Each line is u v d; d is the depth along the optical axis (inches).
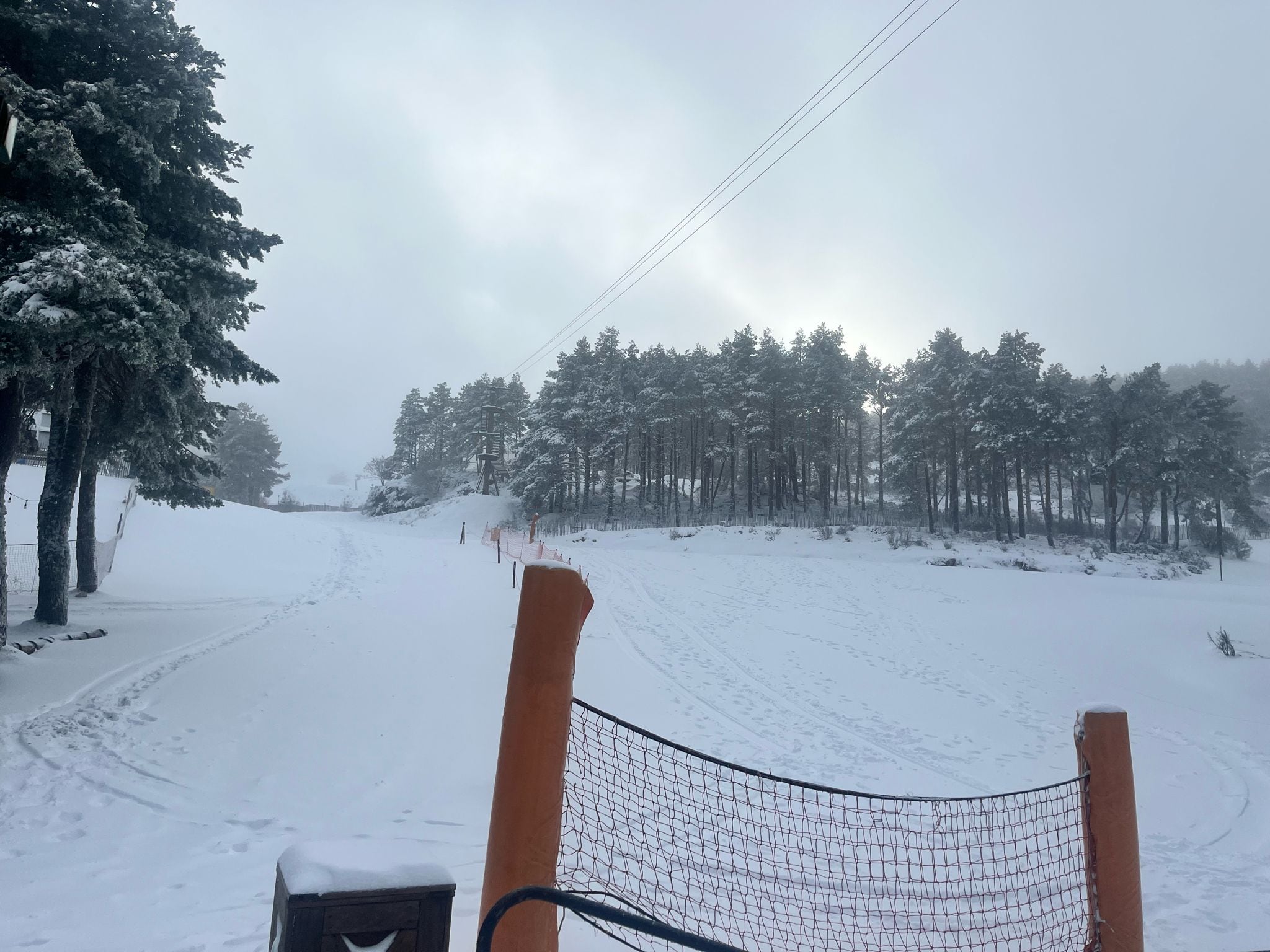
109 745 316.5
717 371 2497.5
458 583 894.4
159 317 402.9
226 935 172.4
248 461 3558.1
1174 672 618.5
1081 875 233.3
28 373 394.9
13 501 935.7
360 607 692.7
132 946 165.8
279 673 444.5
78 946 165.0
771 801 294.2
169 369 504.7
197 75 502.0
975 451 2015.3
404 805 283.7
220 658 464.8
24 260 369.1
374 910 90.6
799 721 447.8
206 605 659.4
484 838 253.1
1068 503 3043.8
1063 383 2615.7
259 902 192.9
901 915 198.4
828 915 195.6
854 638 712.4
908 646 686.5
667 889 202.4
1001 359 1980.8
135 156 439.2
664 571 1146.0
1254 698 546.9
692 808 273.1
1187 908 227.0
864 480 2888.8
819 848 248.5
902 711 489.1
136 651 462.0
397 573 966.4
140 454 605.6
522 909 110.9
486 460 2876.5
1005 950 177.3
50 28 441.7
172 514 1159.0
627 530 1883.6
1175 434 1993.1
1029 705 522.6
